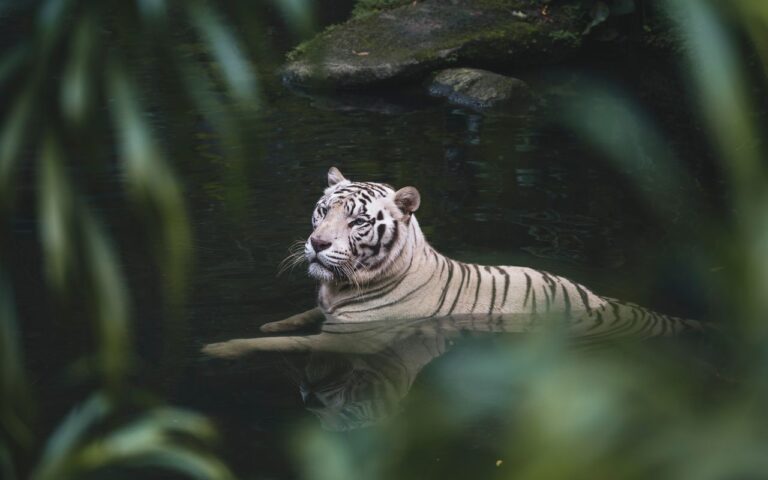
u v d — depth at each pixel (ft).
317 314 30.50
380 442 6.84
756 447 4.43
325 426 21.98
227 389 24.40
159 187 7.09
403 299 31.58
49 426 21.47
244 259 34.17
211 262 33.86
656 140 7.03
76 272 7.76
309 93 59.77
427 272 32.07
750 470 4.36
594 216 38.60
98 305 7.57
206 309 30.14
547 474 4.54
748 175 5.07
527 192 41.68
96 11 6.72
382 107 57.11
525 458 4.65
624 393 5.02
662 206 6.97
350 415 22.82
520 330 29.58
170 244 7.24
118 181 40.60
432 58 62.54
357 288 31.68
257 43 7.25
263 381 25.05
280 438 21.48
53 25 6.55
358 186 32.55
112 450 8.43
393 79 61.77
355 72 61.26
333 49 64.39
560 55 66.80
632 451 4.61
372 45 64.49
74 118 6.45
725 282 5.21
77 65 6.54
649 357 7.06
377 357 27.50
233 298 31.04
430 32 65.46
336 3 80.48
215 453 20.76
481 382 6.38
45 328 27.43
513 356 6.01
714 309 5.69
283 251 34.86
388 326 30.40
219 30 7.13
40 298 29.73
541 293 31.19
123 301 7.61
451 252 35.32
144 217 7.41
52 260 6.86
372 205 31.63
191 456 8.61
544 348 5.96
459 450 7.93
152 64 7.45
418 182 43.01
